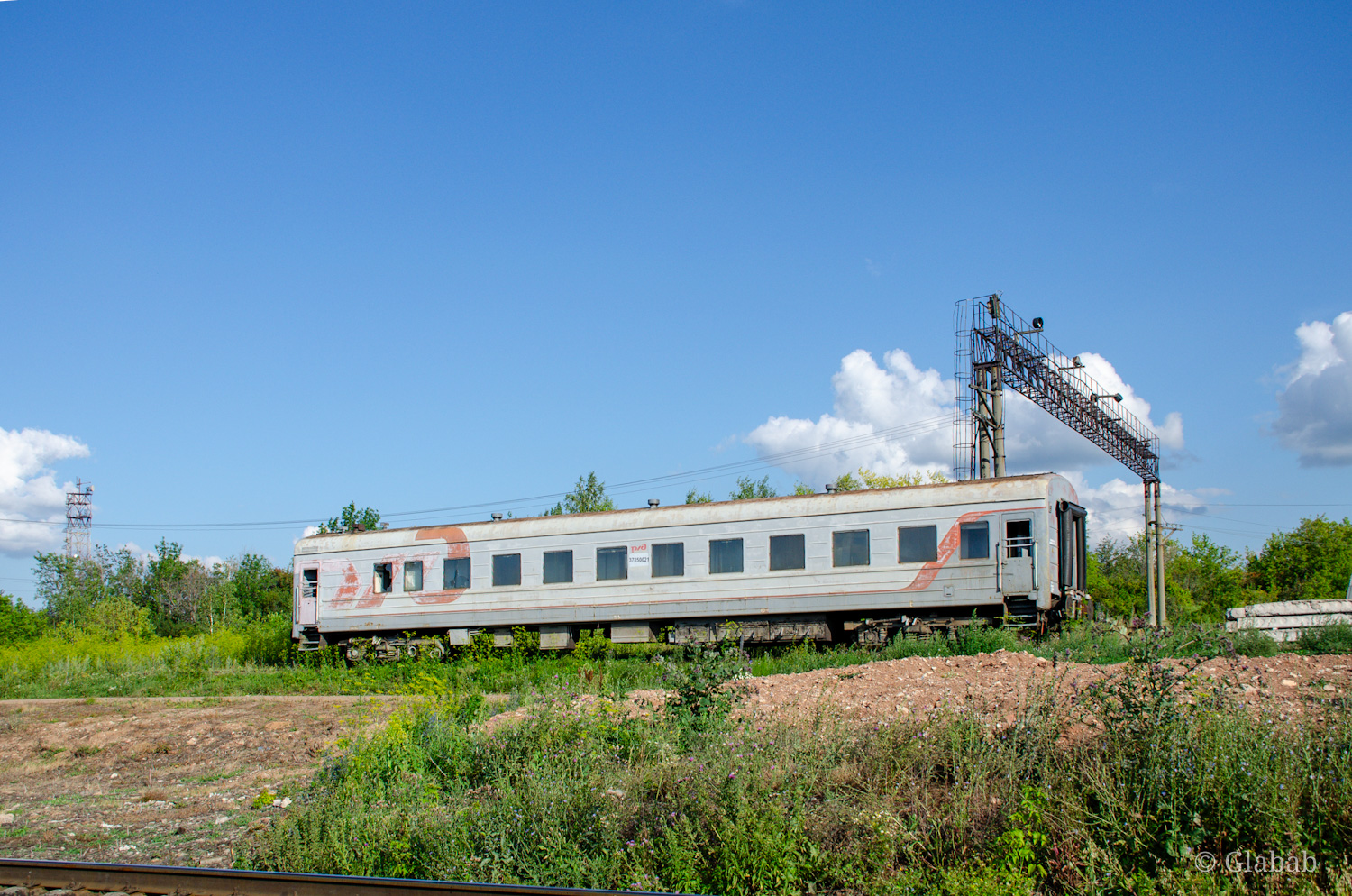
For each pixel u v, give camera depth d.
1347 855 5.77
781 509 21.59
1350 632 15.29
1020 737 7.67
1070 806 6.51
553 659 22.98
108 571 73.00
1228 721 6.88
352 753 10.14
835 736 8.54
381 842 7.74
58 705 20.61
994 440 27.61
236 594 69.69
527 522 24.48
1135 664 7.82
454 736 10.49
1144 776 6.61
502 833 7.38
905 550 20.34
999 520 19.69
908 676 11.91
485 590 24.62
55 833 9.61
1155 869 6.07
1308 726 6.88
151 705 19.56
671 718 9.61
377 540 26.66
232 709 18.14
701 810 7.23
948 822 6.78
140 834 9.45
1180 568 51.16
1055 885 6.15
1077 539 21.53
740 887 6.49
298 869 7.53
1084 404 30.58
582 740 9.23
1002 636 16.77
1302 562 47.59
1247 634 14.68
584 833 7.30
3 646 38.28
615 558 23.11
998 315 27.81
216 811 10.20
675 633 22.52
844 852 6.66
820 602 20.89
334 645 27.17
